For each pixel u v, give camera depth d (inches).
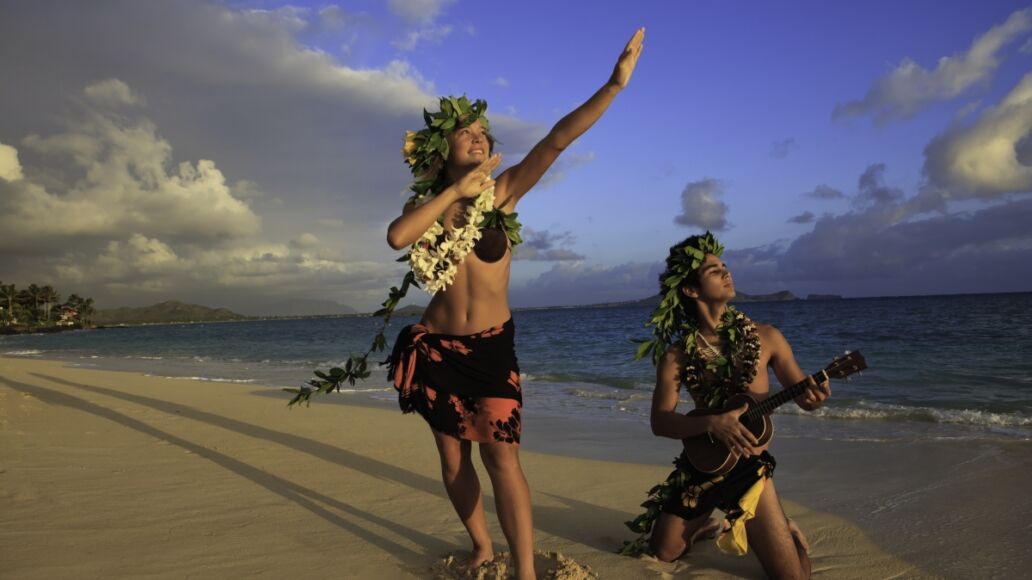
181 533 146.2
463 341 114.4
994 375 476.4
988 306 2137.1
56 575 120.3
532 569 114.0
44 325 4768.7
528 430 315.0
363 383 541.6
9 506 164.7
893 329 1113.4
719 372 126.6
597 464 225.9
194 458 227.1
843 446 248.8
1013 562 125.6
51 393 435.2
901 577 121.1
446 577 120.3
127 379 574.2
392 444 257.8
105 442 255.3
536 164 115.3
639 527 133.5
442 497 179.8
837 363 115.2
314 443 259.3
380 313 124.0
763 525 117.2
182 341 1939.0
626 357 792.3
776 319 1761.8
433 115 115.9
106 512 161.0
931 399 378.9
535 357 836.6
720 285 127.5
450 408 115.4
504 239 114.6
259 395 437.7
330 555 133.4
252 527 151.4
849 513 161.6
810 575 122.9
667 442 276.4
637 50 106.3
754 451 117.1
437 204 106.0
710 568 127.9
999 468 200.4
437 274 112.3
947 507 162.6
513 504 114.0
